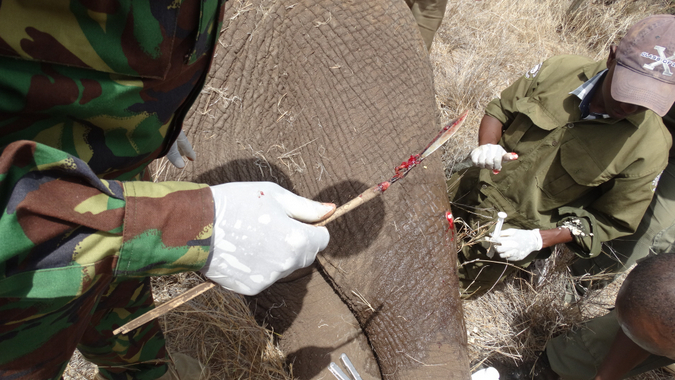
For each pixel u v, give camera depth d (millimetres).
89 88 899
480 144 2619
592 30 4992
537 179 2426
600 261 3068
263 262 1107
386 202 2293
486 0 4793
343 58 2396
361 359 2324
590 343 2418
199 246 1003
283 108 2420
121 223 916
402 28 2527
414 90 2482
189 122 2199
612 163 2172
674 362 2084
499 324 2951
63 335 1121
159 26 935
